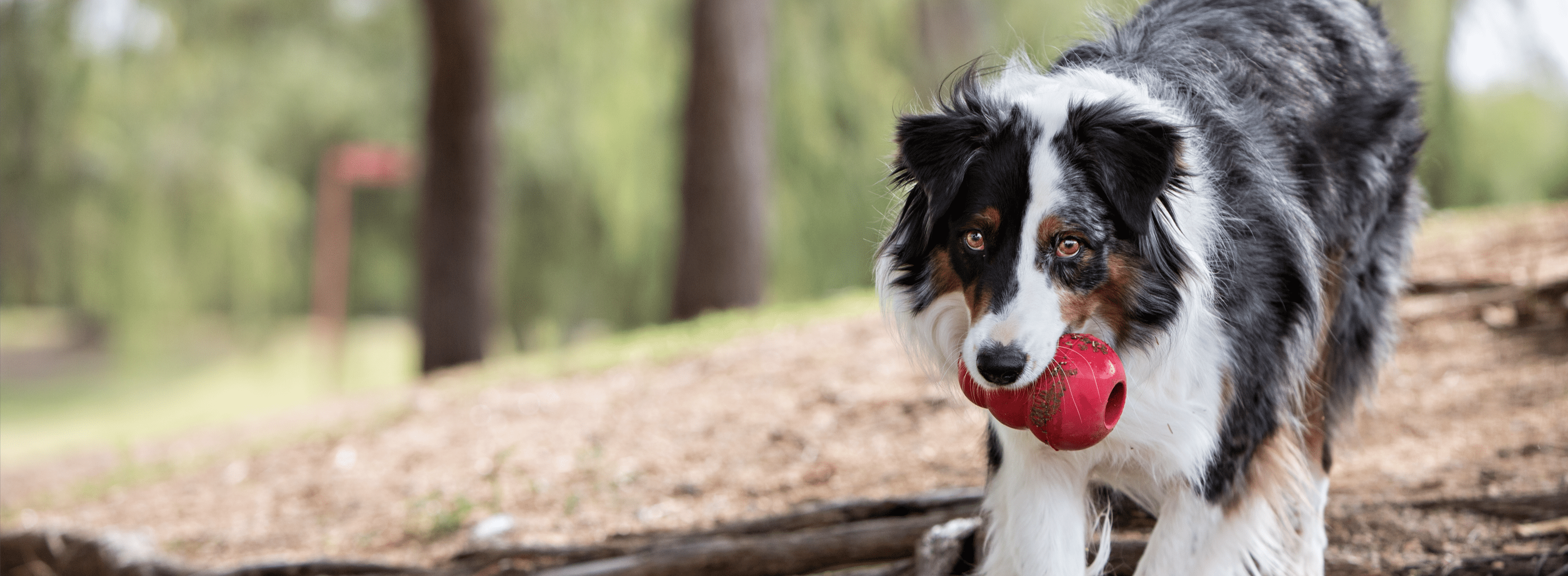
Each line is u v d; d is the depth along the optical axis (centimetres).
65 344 2303
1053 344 238
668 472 508
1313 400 320
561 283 1634
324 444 690
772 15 1196
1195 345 257
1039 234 243
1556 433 391
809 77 1252
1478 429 411
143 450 838
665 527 433
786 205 1267
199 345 1852
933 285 270
